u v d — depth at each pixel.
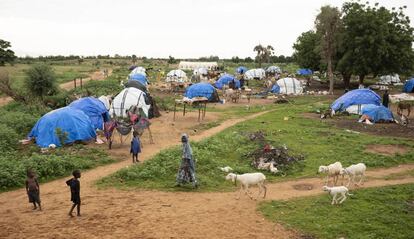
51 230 12.35
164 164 19.42
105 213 13.84
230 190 16.83
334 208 14.34
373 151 23.12
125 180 17.88
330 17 56.25
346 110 36.91
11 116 29.83
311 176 18.89
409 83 61.00
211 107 43.00
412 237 12.06
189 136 27.73
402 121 32.47
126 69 103.38
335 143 24.92
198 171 19.03
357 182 17.88
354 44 55.28
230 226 12.77
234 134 27.08
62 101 38.38
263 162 20.30
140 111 32.06
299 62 72.44
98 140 25.44
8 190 16.92
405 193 16.14
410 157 22.11
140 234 12.09
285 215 13.72
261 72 82.75
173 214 13.79
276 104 45.94
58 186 17.39
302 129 29.58
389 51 54.38
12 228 12.54
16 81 55.00
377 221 13.18
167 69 111.75
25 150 23.03
